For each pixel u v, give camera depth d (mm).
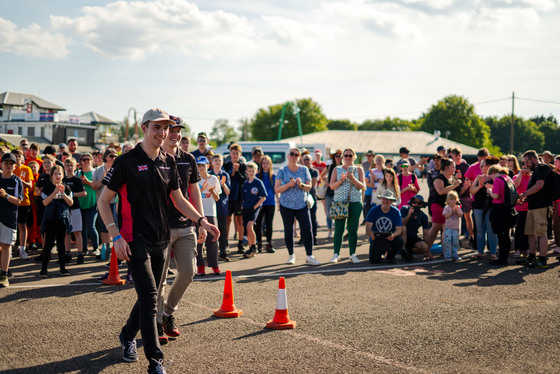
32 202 9969
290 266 8375
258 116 89375
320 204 23438
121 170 3764
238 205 9664
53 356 4129
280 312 4945
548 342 4562
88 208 9039
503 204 8336
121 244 3689
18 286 6730
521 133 113000
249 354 4180
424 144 66438
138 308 3971
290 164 8609
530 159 9086
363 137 69438
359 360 4059
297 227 14164
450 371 3867
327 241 11805
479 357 4176
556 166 9141
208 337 4621
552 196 8148
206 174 7578
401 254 8969
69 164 8469
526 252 9336
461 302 5945
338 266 8391
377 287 6742
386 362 4023
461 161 11617
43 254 7383
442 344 4477
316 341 4520
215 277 7383
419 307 5707
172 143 4367
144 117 3879
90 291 6434
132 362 4008
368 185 12867
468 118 84438
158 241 3875
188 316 5316
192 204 4578
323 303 5867
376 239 8555
